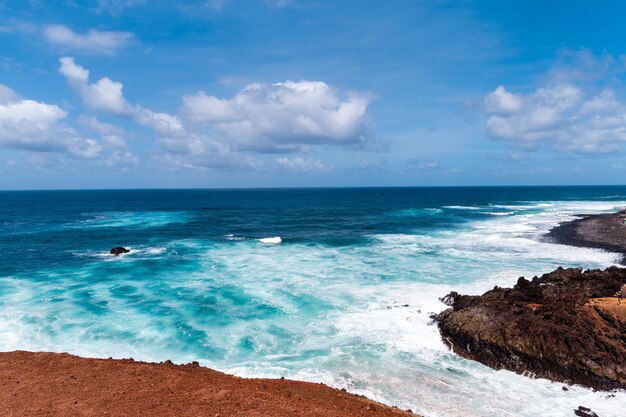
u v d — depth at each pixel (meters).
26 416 7.70
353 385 12.12
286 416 8.17
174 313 18.31
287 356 14.03
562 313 14.98
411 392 11.85
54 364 10.43
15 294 21.17
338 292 21.27
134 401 8.48
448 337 15.52
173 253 32.97
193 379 9.98
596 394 12.20
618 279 19.50
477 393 11.98
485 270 25.92
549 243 35.66
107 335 15.77
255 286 22.59
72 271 26.55
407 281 23.34
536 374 13.21
